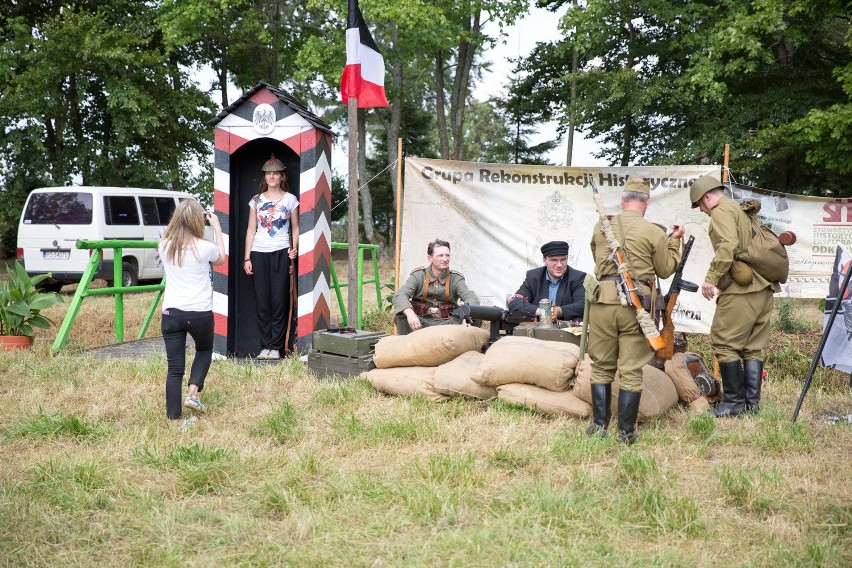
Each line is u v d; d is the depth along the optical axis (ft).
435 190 25.43
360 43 24.73
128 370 21.61
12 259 85.05
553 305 21.53
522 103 87.40
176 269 17.22
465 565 10.12
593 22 66.69
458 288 22.26
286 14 87.15
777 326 28.45
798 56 67.05
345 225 126.00
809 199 23.09
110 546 10.91
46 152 74.08
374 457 14.71
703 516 11.63
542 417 17.51
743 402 18.03
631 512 11.91
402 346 19.63
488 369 18.10
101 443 15.52
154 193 53.21
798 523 11.52
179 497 12.83
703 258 23.80
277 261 24.47
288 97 24.79
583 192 24.90
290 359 23.63
